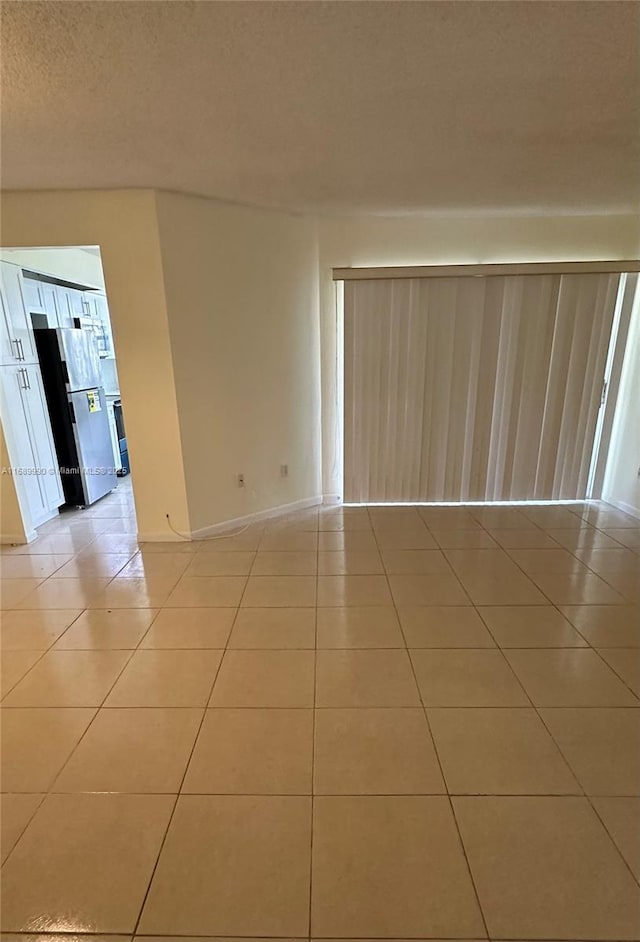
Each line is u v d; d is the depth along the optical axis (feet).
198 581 9.56
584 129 6.77
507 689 6.46
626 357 12.84
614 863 4.32
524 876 4.23
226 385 11.34
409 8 4.13
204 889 4.16
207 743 5.64
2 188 9.14
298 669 6.91
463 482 13.67
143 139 6.92
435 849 4.45
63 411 13.57
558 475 13.69
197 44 4.61
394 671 6.83
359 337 12.47
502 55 4.90
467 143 7.25
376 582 9.40
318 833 4.60
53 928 3.90
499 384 12.85
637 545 11.01
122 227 9.55
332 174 8.62
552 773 5.21
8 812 4.86
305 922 3.92
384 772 5.24
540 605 8.52
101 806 4.90
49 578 9.80
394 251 12.24
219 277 10.66
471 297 12.18
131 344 10.25
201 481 11.43
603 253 12.33
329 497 14.16
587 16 4.27
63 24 4.25
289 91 5.59
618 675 6.72
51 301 13.62
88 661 7.15
